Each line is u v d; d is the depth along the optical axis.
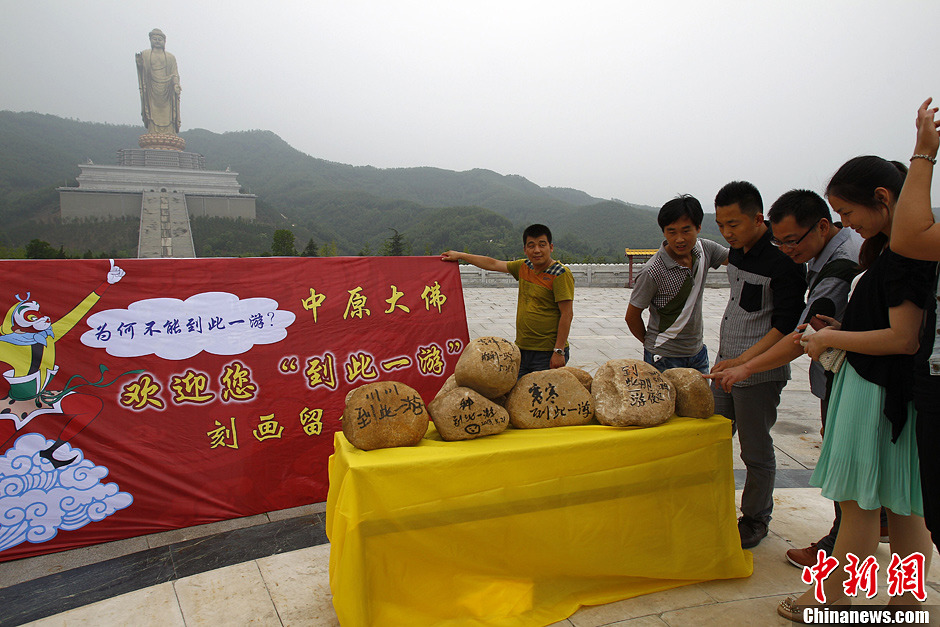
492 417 2.42
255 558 2.88
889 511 2.32
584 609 2.42
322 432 3.58
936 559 2.77
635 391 2.54
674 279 3.19
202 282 3.37
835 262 2.54
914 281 1.95
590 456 2.40
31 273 3.00
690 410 2.63
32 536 2.93
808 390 6.56
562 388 2.59
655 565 2.54
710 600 2.49
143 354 3.19
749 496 2.95
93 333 3.10
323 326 3.65
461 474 2.22
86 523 3.03
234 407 3.38
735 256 2.95
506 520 2.30
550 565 2.40
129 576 2.73
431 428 2.61
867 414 2.13
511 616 2.31
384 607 2.16
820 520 3.25
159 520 3.17
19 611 2.46
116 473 3.09
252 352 3.45
